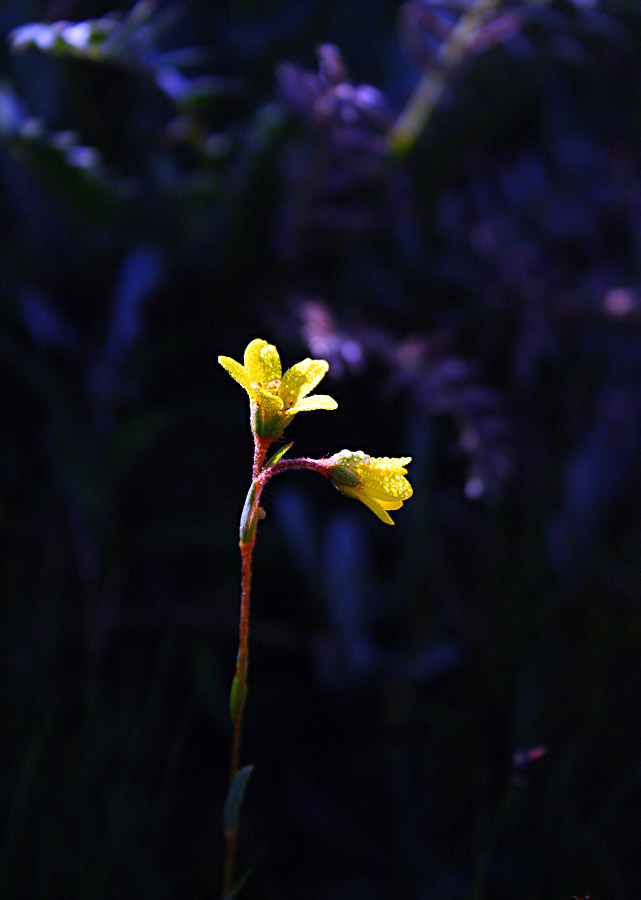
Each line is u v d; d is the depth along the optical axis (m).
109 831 0.32
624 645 0.36
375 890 0.33
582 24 0.40
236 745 0.28
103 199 0.40
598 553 0.40
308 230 0.43
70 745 0.33
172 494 0.40
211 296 0.43
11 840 0.31
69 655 0.35
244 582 0.28
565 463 0.43
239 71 0.47
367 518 0.41
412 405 0.42
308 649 0.37
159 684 0.34
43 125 0.43
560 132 0.50
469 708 0.35
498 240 0.45
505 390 0.45
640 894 0.32
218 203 0.40
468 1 0.40
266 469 0.28
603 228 0.48
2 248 0.42
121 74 0.41
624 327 0.44
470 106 0.42
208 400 0.41
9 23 0.45
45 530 0.37
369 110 0.41
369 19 0.49
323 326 0.38
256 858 0.33
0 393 0.40
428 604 0.37
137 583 0.38
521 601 0.36
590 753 0.34
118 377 0.39
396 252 0.45
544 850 0.33
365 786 0.35
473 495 0.36
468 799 0.34
